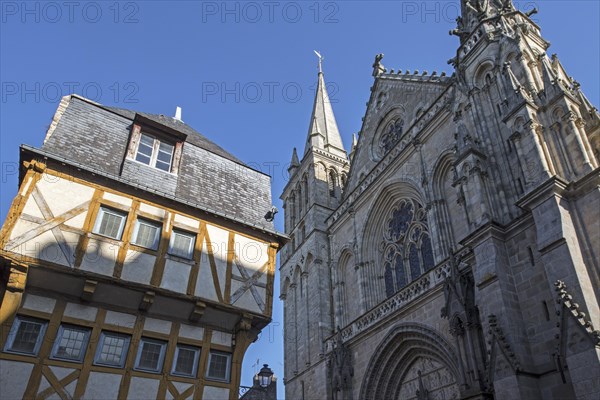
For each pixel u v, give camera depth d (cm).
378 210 3262
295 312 3878
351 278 3391
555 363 1449
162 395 1465
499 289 1683
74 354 1401
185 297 1598
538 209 1641
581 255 1515
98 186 1630
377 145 3734
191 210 1792
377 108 3853
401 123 3522
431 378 2280
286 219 4619
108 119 1866
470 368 1886
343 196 3894
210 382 1566
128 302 1538
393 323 2545
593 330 1314
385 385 2541
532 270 1675
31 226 1435
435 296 2286
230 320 1700
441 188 2691
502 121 1986
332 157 4441
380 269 3127
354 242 3391
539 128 1833
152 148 1902
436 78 3219
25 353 1326
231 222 1873
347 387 2733
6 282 1360
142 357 1502
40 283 1423
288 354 3778
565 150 1755
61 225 1490
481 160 2102
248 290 1770
